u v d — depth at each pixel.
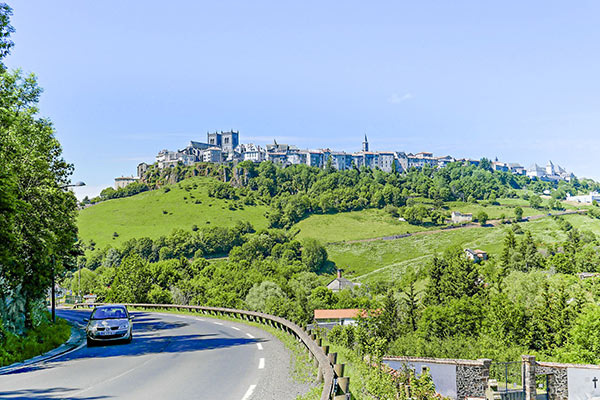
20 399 10.25
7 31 22.47
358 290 138.50
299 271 169.88
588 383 23.39
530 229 194.62
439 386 22.66
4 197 21.03
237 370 14.09
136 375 13.44
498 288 82.56
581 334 51.16
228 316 39.69
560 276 91.19
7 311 23.08
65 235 30.95
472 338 60.47
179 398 10.26
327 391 8.84
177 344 21.66
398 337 66.38
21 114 27.38
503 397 23.11
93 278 130.88
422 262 166.38
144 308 59.06
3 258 21.66
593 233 173.12
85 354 19.06
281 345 20.52
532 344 60.69
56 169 32.62
